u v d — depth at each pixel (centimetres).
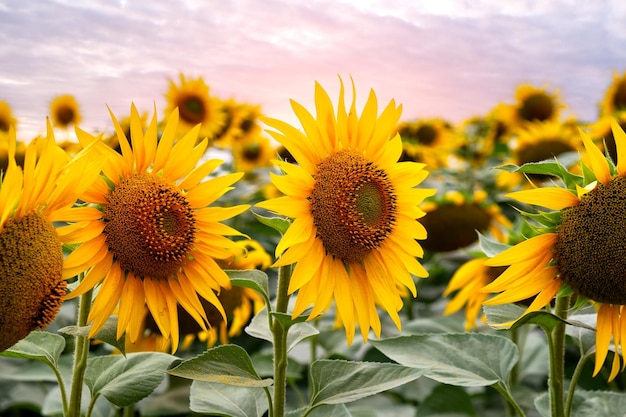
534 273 92
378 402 159
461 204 192
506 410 148
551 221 92
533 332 188
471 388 158
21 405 158
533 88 295
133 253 87
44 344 94
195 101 253
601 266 89
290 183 90
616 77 263
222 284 92
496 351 102
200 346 160
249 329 100
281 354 92
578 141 227
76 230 84
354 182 92
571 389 98
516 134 294
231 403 102
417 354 102
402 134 284
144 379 93
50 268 79
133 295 89
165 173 90
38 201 79
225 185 91
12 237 76
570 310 98
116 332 88
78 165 80
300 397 154
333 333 171
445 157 284
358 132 96
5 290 75
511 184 249
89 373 95
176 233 89
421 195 98
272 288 179
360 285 96
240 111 272
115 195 87
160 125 234
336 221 92
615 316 94
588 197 90
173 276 91
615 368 95
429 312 195
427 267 198
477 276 161
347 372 93
